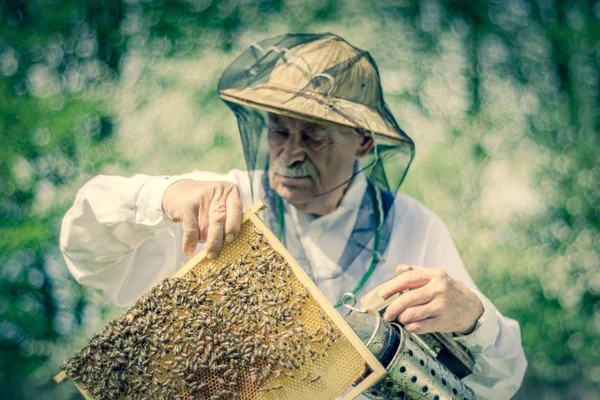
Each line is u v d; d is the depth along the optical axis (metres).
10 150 5.55
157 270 2.92
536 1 6.54
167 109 5.64
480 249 6.04
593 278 6.25
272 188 2.82
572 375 6.53
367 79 2.73
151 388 1.96
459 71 6.18
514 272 6.11
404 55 6.15
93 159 5.52
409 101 6.01
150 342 1.97
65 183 5.58
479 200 6.07
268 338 1.96
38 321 5.62
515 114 6.29
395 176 2.87
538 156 6.32
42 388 5.95
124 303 2.93
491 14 6.41
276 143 2.69
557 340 6.25
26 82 5.78
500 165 6.20
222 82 2.80
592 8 6.60
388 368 1.95
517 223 6.13
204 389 1.95
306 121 2.61
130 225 2.50
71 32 5.85
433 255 3.09
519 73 6.37
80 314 5.67
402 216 3.12
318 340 1.93
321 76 2.61
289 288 1.99
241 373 1.96
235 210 2.08
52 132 5.53
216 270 2.05
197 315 1.98
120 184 2.50
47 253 5.58
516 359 2.79
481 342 2.45
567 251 6.24
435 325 2.23
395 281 2.27
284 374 1.94
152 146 5.57
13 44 5.75
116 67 5.82
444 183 6.02
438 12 6.35
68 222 2.60
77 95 5.65
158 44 5.90
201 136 5.63
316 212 2.83
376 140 2.71
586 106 6.49
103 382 1.96
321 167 2.68
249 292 2.00
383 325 2.04
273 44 2.82
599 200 6.33
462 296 2.31
